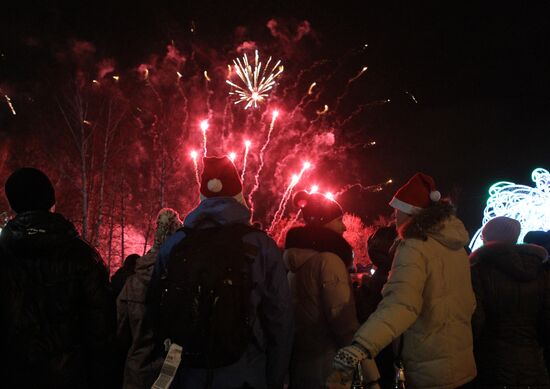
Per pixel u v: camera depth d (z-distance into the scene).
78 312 3.74
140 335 4.78
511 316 4.17
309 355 4.42
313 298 4.43
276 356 3.65
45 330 3.60
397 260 3.89
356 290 5.59
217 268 3.47
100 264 3.83
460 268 3.97
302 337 4.46
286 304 3.65
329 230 4.58
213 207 3.80
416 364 3.85
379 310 3.73
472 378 3.94
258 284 3.63
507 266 4.16
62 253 3.69
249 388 3.56
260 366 3.66
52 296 3.62
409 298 3.73
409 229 3.97
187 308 3.42
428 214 3.95
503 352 4.14
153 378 4.77
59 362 3.60
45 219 3.67
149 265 4.85
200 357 3.44
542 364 4.21
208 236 3.67
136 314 4.79
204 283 3.44
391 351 5.24
